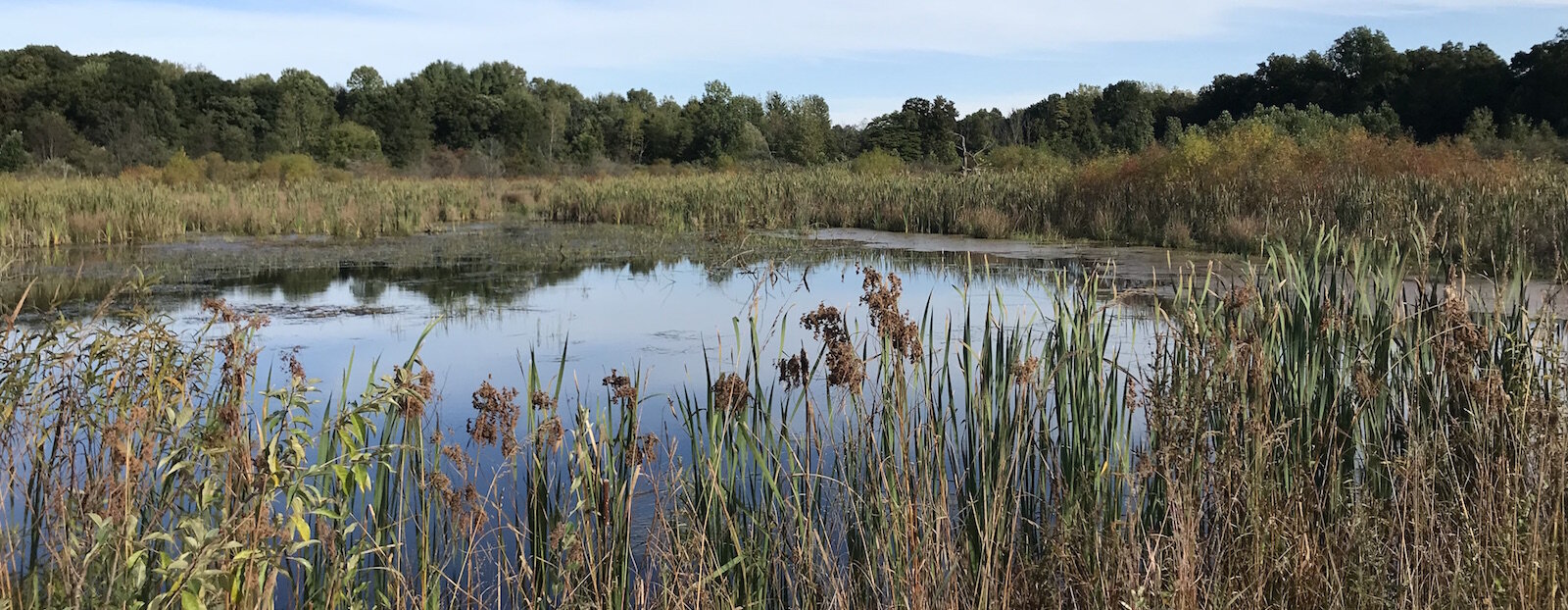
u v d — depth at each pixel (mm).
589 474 3951
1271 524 3783
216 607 2926
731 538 4160
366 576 4074
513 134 73062
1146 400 4426
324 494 3699
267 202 24844
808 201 24766
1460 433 4223
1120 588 3525
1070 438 4695
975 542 4160
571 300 12211
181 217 22000
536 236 21266
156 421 3236
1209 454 4262
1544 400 4008
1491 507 3695
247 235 21438
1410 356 4859
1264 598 3727
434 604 3820
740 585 4133
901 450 3836
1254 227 16500
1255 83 67250
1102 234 19156
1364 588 3650
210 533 2844
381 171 56969
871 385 4172
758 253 17188
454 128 73812
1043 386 4551
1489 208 14484
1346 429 4715
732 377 4031
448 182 40125
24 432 3607
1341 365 4844
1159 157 21219
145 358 3650
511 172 60625
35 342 5312
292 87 74625
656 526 4352
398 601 3658
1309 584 3736
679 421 6648
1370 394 4324
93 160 52375
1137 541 3695
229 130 64062
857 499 4309
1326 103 62688
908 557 3613
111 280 13914
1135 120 59625
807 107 81000
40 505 3809
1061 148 50500
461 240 20344
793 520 4227
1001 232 20312
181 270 15258
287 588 4379
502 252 18000
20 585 3533
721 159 62250
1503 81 54281
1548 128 44625
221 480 3104
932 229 22109
